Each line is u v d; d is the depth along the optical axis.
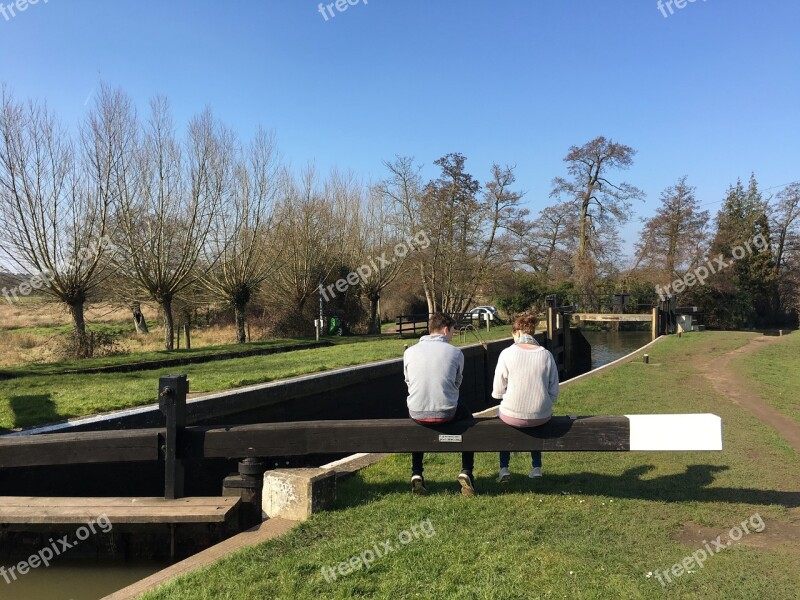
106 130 18.88
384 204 35.78
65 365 14.08
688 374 14.80
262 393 10.06
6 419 7.45
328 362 14.48
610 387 12.15
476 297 41.97
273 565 3.65
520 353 4.82
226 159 23.50
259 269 27.16
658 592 3.34
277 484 4.70
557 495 5.07
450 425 4.87
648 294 38.94
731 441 7.29
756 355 19.53
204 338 29.50
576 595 3.29
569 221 44.34
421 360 4.87
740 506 4.85
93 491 6.90
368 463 6.16
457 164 33.69
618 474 5.79
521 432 4.82
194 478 7.91
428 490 5.25
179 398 5.03
